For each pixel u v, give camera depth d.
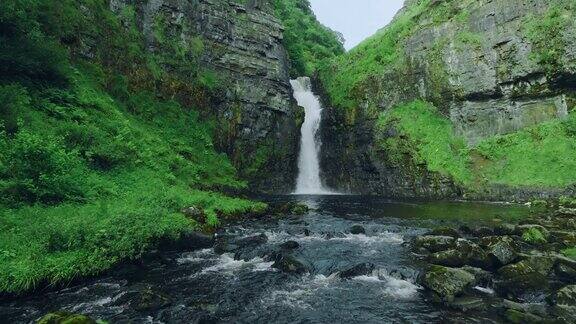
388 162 36.31
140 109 27.34
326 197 34.16
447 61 36.38
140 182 18.30
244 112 37.12
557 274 10.77
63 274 9.90
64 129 17.20
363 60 44.03
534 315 8.42
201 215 16.75
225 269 12.25
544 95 31.17
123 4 30.28
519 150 30.36
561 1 30.89
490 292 10.06
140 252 12.13
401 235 16.89
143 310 8.91
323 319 8.79
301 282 11.19
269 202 28.67
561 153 28.03
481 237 15.31
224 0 39.22
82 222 11.57
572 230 15.59
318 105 46.66
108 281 10.70
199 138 30.91
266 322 8.62
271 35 42.81
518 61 32.16
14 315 8.44
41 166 13.54
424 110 36.97
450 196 31.12
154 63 30.77
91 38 25.88
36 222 11.32
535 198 26.55
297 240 16.03
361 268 11.88
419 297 10.00
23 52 18.44
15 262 9.58
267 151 38.50
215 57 36.88
